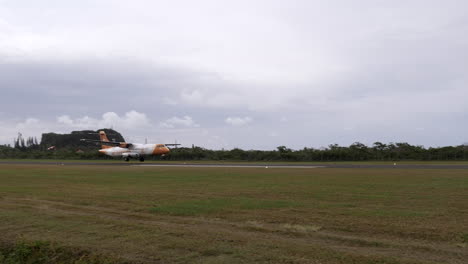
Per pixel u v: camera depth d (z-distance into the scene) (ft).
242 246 24.54
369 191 55.52
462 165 133.39
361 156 218.79
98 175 98.02
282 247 24.17
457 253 22.85
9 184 72.64
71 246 25.49
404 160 205.46
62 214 37.47
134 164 176.86
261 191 57.57
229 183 72.18
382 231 28.76
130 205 43.91
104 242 26.25
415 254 22.66
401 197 48.47
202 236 27.27
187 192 57.16
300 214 36.81
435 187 59.57
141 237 27.30
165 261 22.09
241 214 37.27
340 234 28.09
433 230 28.84
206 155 263.08
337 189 58.80
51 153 328.90
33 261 24.85
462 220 32.71
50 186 68.28
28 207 42.93
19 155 329.52
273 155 241.96
